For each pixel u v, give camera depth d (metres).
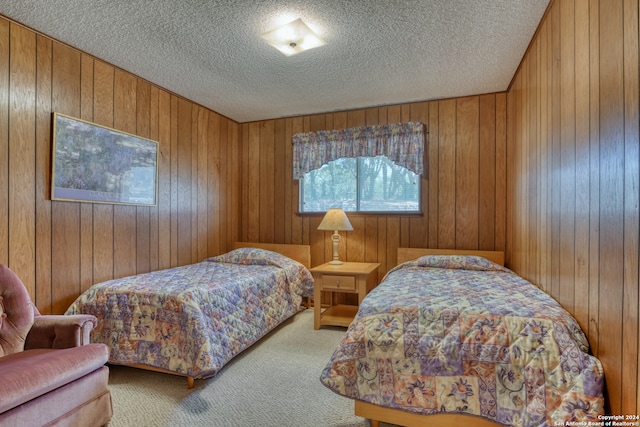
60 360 1.56
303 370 2.35
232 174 4.28
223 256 3.71
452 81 3.07
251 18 2.10
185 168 3.53
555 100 1.86
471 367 1.48
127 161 2.87
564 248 1.72
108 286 2.38
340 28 2.21
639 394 1.06
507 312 1.58
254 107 3.81
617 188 1.20
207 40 2.36
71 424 1.57
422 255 3.49
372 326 1.66
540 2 1.93
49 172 2.29
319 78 3.01
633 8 1.09
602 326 1.31
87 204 2.55
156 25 2.17
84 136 2.52
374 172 3.77
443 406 1.50
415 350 1.56
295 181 4.10
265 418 1.80
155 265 3.16
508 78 3.00
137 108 2.98
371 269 3.23
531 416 1.35
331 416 1.82
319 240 3.99
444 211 3.49
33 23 2.14
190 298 2.16
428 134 3.54
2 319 1.79
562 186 1.75
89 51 2.52
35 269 2.21
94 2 1.93
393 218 3.66
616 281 1.21
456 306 1.68
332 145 3.85
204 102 3.64
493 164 3.33
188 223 3.57
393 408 1.57
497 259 3.23
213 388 2.11
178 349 2.09
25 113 2.16
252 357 2.56
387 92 3.34
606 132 1.28
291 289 3.41
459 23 2.14
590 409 1.25
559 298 1.78
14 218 2.10
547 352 1.39
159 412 1.85
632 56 1.10
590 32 1.42
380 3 1.95
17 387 1.34
